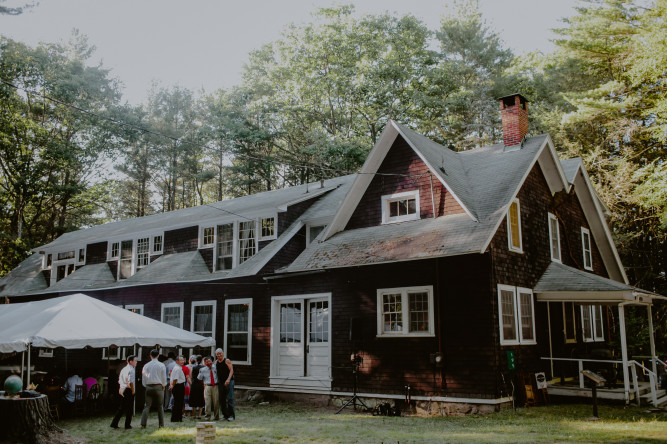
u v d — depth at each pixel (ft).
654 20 78.54
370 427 37.14
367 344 49.75
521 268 49.24
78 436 34.50
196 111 167.12
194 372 45.16
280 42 146.30
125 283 75.31
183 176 162.20
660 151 86.43
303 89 136.77
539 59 99.50
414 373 46.21
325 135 127.24
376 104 130.52
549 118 99.14
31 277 102.06
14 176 131.03
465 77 139.74
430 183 51.98
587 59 92.07
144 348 71.72
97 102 143.64
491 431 33.88
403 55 132.46
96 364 76.69
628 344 74.64
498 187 49.90
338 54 136.36
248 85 158.30
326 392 52.24
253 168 147.64
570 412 41.16
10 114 128.06
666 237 85.56
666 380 53.11
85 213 155.02
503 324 44.70
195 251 75.20
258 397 57.62
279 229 65.62
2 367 61.98
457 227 46.44
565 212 62.75
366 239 52.37
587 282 48.70
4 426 29.96
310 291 55.62
